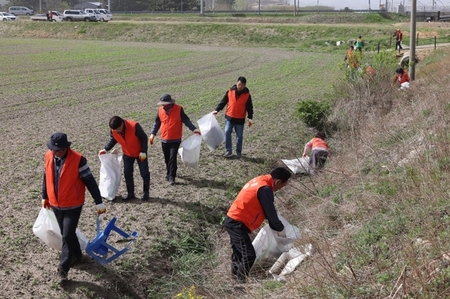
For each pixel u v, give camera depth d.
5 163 12.02
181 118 10.77
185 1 108.56
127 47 50.38
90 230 8.48
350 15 75.81
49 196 6.92
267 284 6.53
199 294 6.78
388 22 74.00
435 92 13.20
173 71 32.25
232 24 63.72
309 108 15.97
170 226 8.77
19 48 46.97
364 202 7.67
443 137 9.05
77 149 13.37
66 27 67.50
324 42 54.59
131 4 116.12
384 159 9.82
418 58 32.56
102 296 6.79
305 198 9.53
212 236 8.77
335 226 7.64
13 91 23.22
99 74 30.03
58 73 30.03
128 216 9.05
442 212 6.57
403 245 6.01
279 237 7.32
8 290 6.66
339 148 12.52
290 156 13.17
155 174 11.49
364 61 17.30
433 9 84.94
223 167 12.17
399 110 13.61
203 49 49.91
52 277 7.02
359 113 14.98
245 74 31.08
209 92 23.72
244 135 15.27
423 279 5.29
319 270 6.18
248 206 6.88
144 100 21.58
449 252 5.60
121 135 9.52
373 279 5.67
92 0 135.62
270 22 75.44
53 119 17.45
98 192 7.05
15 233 8.21
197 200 9.96
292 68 33.91
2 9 131.50
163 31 63.41
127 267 7.43
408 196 7.25
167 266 7.82
